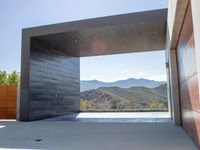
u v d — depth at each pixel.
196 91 4.26
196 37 3.18
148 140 5.28
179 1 4.17
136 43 11.76
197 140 4.44
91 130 7.02
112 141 5.24
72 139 5.56
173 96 7.93
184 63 5.81
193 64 4.39
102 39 10.87
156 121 9.23
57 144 5.01
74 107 14.98
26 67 10.14
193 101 4.72
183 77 6.29
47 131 6.93
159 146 4.65
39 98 10.84
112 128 7.39
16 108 10.78
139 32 9.80
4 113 10.95
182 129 6.88
